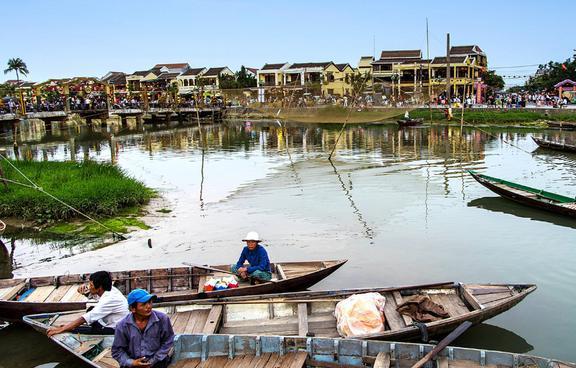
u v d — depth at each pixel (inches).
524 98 2271.2
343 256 519.8
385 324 342.3
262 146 1557.6
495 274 462.6
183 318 356.5
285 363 295.3
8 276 485.1
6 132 1793.8
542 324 370.0
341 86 2158.0
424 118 2166.6
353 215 674.8
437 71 2645.2
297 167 1102.4
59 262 519.5
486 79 2859.3
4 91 2300.7
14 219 656.4
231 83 3085.6
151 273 424.5
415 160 1171.9
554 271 466.6
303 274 422.9
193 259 522.0
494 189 725.9
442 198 760.3
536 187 827.4
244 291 394.3
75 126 2128.4
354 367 290.0
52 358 340.5
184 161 1235.9
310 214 684.1
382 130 2015.3
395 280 454.6
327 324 349.1
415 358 290.7
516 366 276.2
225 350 306.8
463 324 301.9
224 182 931.3
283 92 1352.1
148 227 633.6
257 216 679.1
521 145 1407.5
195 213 698.8
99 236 598.2
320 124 2460.6
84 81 2098.9
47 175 799.7
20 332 376.8
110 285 315.3
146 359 249.8
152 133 2039.9
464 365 279.6
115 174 834.2
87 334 318.3
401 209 700.7
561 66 2571.4
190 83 3400.6
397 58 2790.4
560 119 1887.3
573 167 1019.9
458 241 557.6
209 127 2352.4
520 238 563.2
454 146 1421.0
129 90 2760.8
